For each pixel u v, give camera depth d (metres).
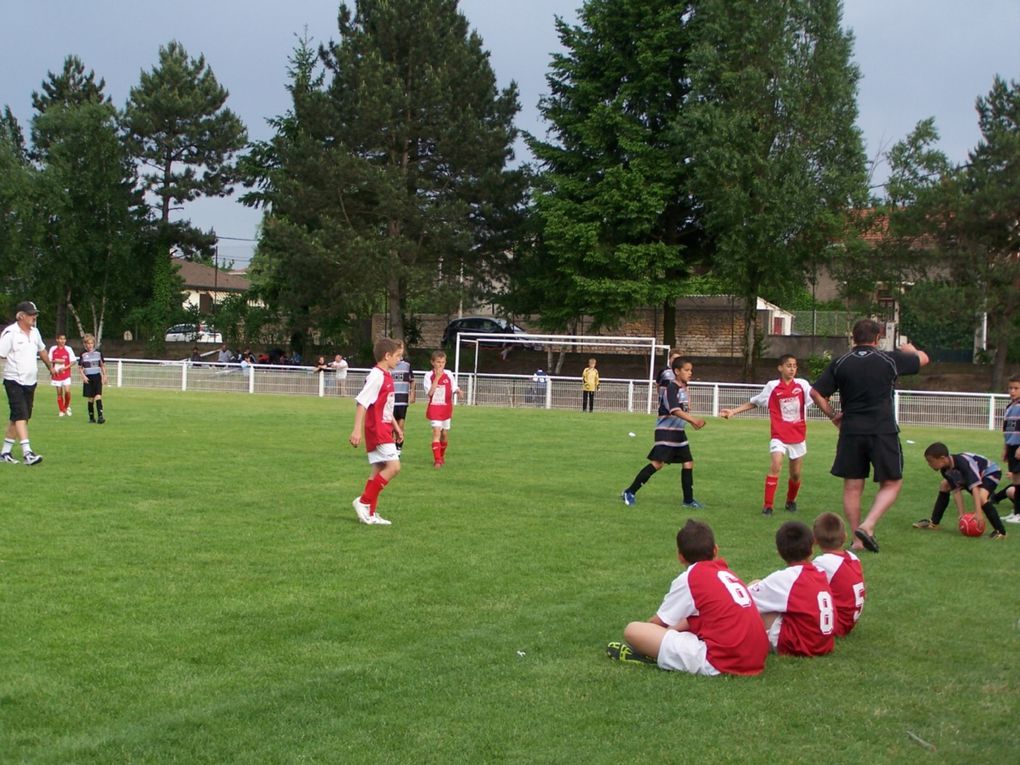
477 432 20.80
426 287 43.38
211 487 11.48
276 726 4.48
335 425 20.72
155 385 34.47
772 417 11.23
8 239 51.50
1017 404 11.46
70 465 13.02
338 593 6.85
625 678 5.24
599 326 42.78
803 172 36.47
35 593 6.59
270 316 53.56
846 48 37.81
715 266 40.53
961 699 5.03
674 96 40.84
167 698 4.80
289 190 43.47
